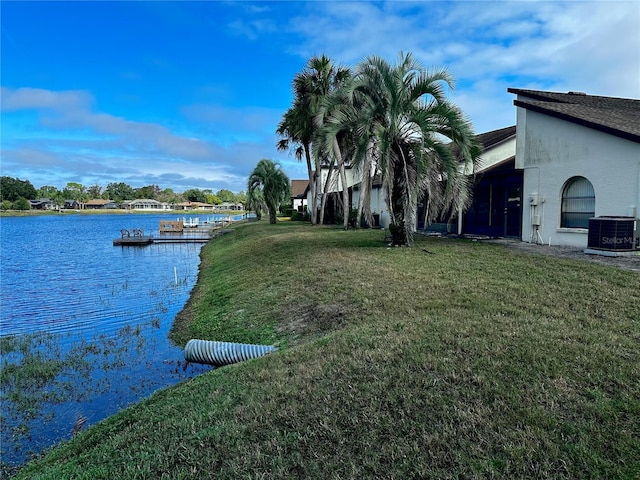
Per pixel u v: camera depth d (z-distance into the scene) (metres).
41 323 10.52
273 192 33.06
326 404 3.62
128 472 3.04
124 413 4.36
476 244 12.89
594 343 4.42
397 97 11.48
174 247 30.83
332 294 7.69
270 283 9.85
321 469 2.83
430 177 11.91
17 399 6.00
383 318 5.91
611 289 6.52
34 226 63.59
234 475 2.87
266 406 3.71
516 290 6.79
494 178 15.74
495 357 4.15
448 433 3.05
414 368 4.07
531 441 2.89
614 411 3.16
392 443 3.01
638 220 9.58
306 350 5.00
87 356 7.74
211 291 11.61
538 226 12.70
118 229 55.88
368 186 12.20
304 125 24.66
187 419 3.73
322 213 28.00
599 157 10.62
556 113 11.70
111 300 13.03
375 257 10.94
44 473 3.47
